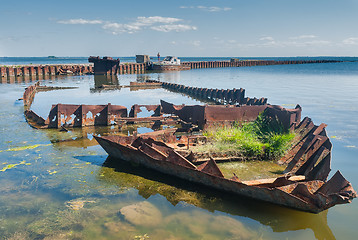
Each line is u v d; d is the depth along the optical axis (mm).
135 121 14156
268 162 9445
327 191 6016
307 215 6062
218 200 6770
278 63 111000
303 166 8055
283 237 5367
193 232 5453
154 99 23750
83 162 9227
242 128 11648
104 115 14430
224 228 5609
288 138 9969
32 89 25078
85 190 7211
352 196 5387
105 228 5566
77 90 29656
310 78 46938
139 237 5281
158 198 6824
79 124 14016
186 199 6777
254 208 6422
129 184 7590
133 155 8820
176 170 7773
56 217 5953
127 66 59344
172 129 11789
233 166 9023
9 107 18938
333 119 15422
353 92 27625
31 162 9125
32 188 7297
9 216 5992
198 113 12320
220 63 91000
